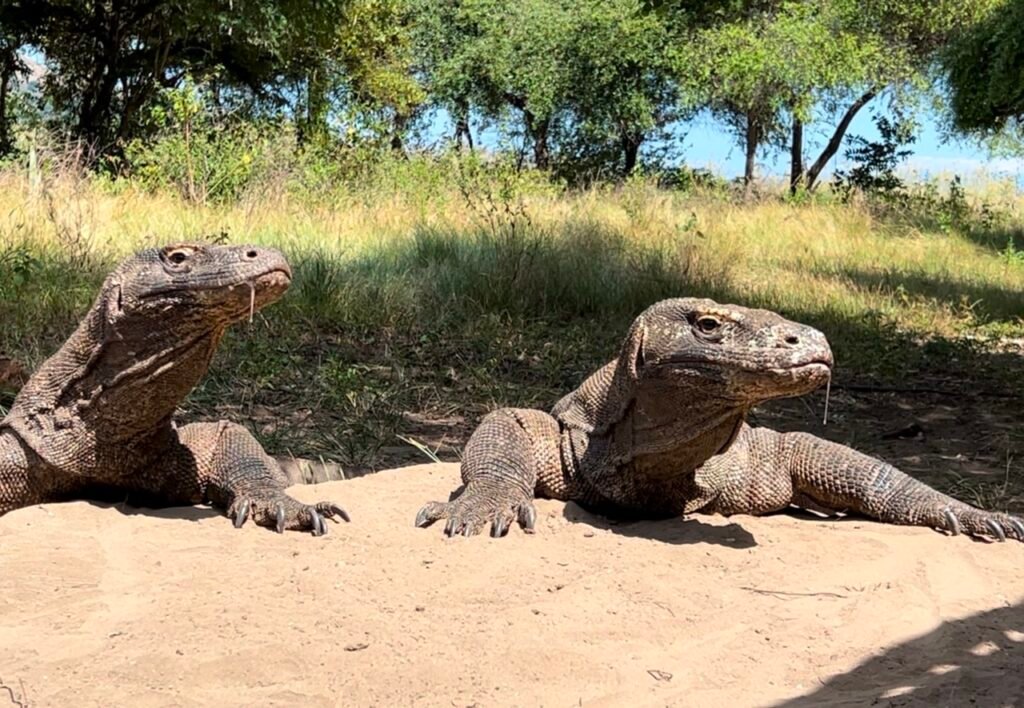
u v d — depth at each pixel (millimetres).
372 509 1772
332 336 3326
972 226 8031
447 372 2986
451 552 1566
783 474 1854
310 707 1189
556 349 3307
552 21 11422
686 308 1633
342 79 10219
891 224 7465
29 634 1325
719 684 1271
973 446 2578
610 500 1784
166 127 6617
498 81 11727
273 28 8125
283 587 1456
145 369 1645
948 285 5363
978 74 7523
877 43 10133
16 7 8484
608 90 11383
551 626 1371
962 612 1473
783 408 2926
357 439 2346
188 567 1509
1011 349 4062
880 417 2887
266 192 5555
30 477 1717
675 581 1509
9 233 3848
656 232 5328
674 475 1748
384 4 10242
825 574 1564
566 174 11586
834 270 5508
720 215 6754
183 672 1243
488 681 1252
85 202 4500
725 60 9977
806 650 1347
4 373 2324
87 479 1735
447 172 6672
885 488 1819
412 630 1348
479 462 1771
